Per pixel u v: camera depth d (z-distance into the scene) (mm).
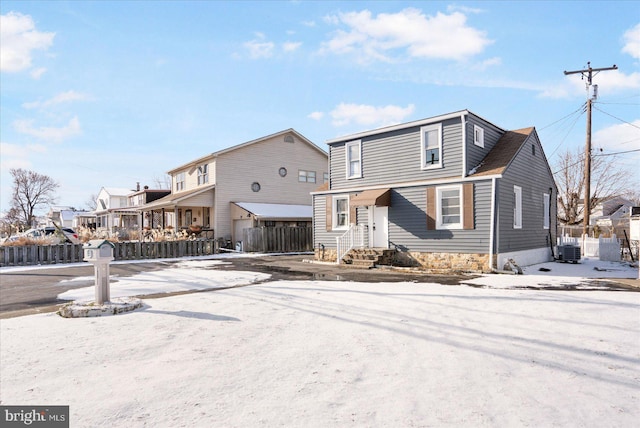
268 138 29625
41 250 17734
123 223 43281
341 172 18766
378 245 16781
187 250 22234
